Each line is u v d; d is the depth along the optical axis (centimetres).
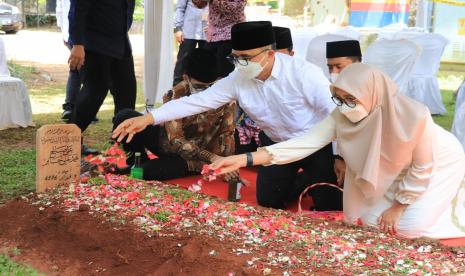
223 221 360
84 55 580
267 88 444
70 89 827
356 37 825
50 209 375
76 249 334
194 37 861
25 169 577
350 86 353
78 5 566
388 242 351
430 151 372
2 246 346
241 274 290
